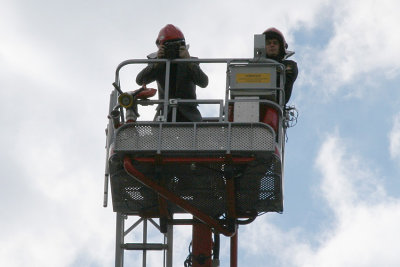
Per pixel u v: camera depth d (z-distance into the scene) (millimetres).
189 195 24422
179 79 24469
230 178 23031
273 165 23328
